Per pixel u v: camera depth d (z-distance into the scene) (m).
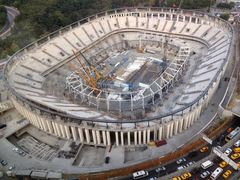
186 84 127.81
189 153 80.00
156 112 109.44
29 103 91.94
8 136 97.25
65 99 120.12
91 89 128.12
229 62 142.88
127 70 147.75
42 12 185.50
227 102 103.44
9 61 127.31
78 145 91.31
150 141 91.38
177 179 69.62
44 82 130.88
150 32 183.75
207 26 169.62
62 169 80.62
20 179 77.44
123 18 193.75
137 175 73.12
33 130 103.62
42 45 152.00
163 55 166.50
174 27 179.25
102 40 176.75
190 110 91.31
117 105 116.75
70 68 148.00
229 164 71.50
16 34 182.12
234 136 83.75
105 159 83.50
